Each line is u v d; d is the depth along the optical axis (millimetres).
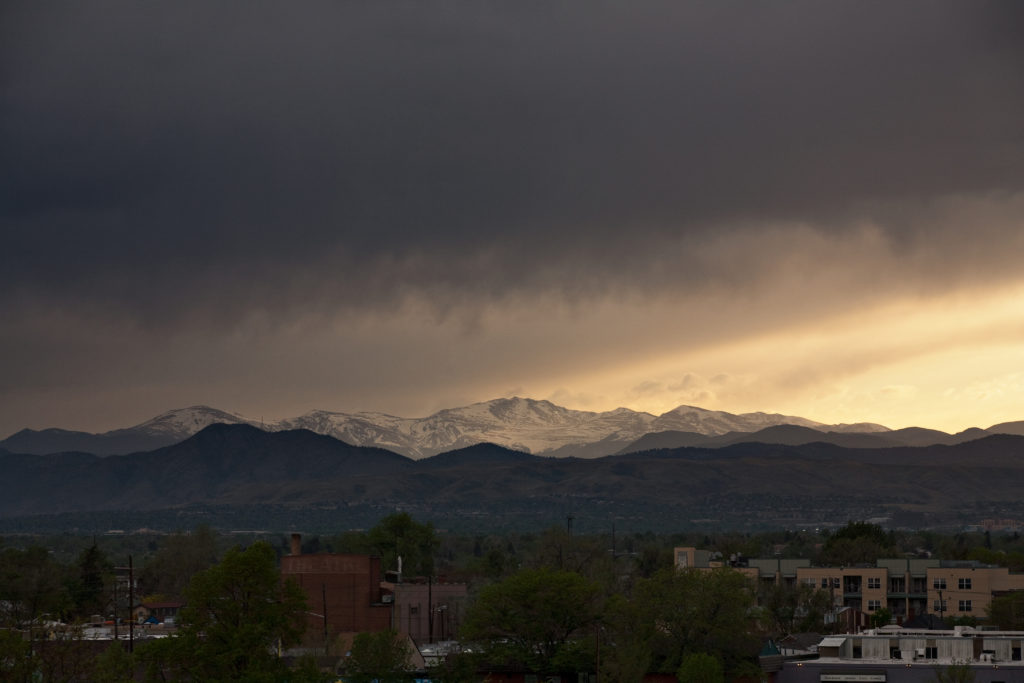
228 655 168000
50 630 174375
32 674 150750
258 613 174250
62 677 156625
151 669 171500
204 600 172750
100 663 180500
